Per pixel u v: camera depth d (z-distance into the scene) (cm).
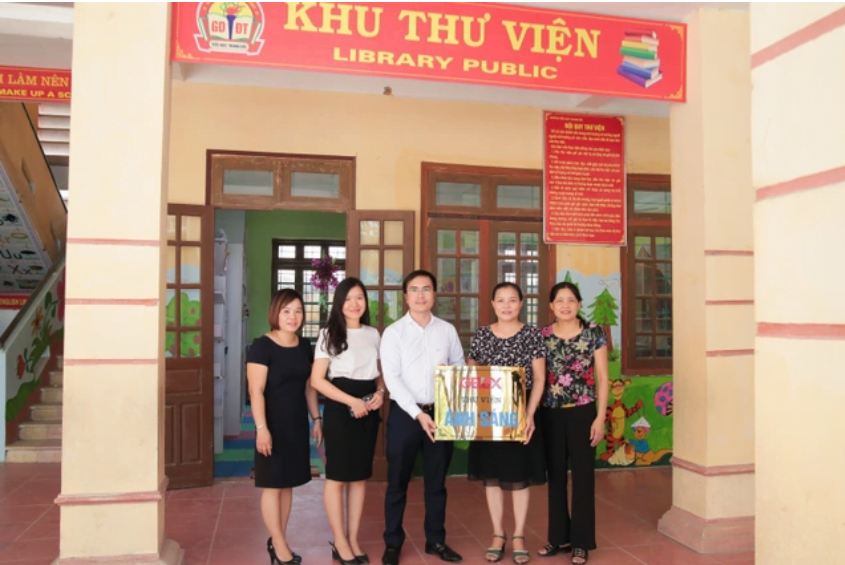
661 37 382
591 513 349
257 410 319
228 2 327
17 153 665
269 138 507
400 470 339
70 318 302
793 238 137
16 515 418
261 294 980
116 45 310
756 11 147
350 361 333
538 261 549
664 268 572
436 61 347
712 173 376
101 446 303
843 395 124
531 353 343
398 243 521
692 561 351
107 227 306
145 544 305
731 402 374
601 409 352
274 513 329
